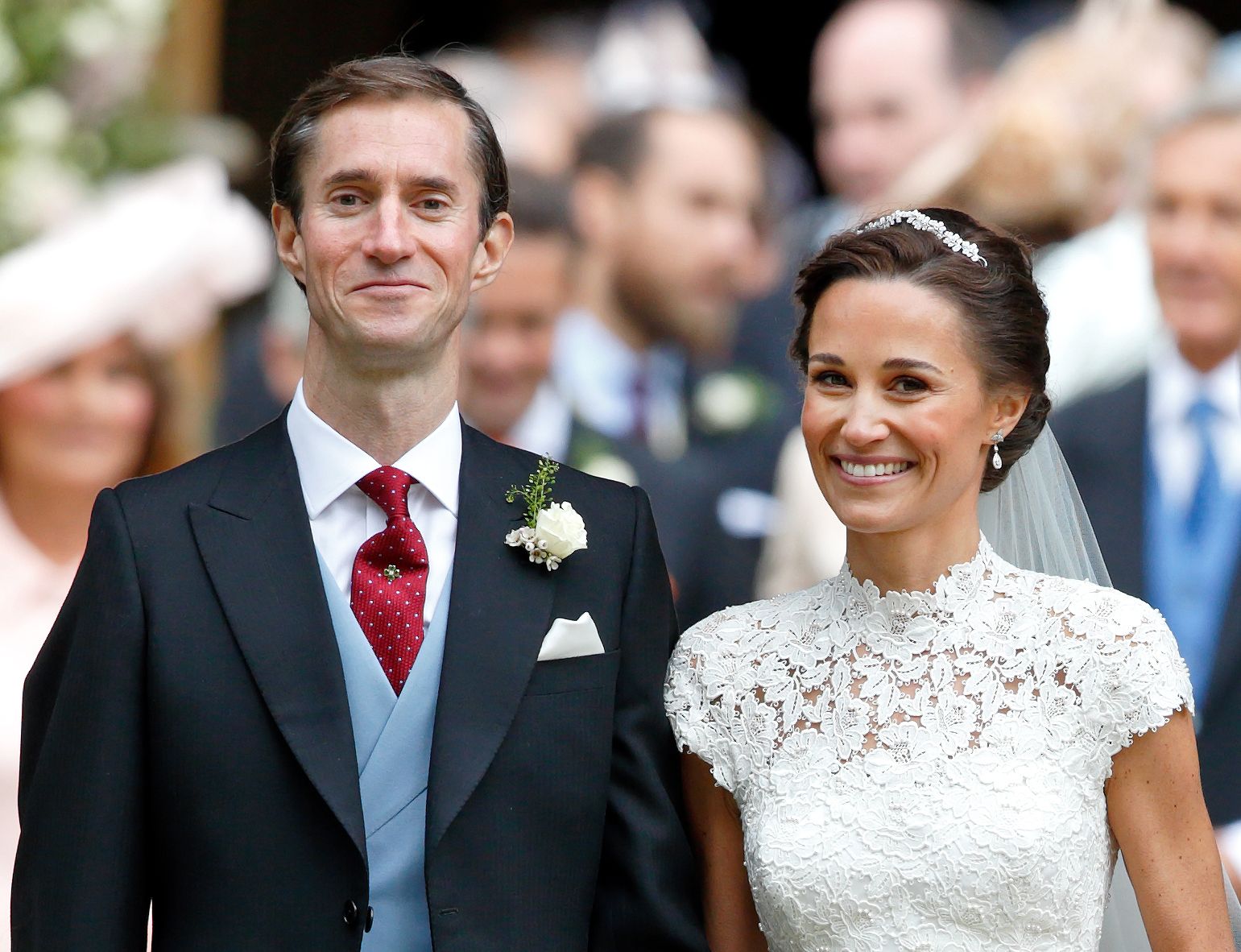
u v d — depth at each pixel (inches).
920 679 411.8
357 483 412.8
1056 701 401.1
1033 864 386.6
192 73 769.6
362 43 807.1
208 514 408.2
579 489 438.6
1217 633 714.2
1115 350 741.3
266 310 766.5
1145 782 399.9
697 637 438.9
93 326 721.0
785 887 401.4
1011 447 429.1
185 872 389.7
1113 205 753.6
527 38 799.7
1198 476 726.5
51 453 704.4
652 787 423.5
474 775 395.2
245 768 390.6
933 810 393.4
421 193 402.6
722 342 773.9
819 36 785.6
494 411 761.6
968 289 403.5
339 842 388.5
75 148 738.2
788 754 416.2
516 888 398.6
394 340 396.2
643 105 780.6
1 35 721.0
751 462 762.8
